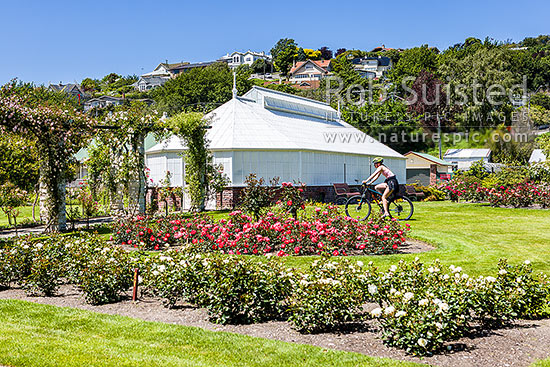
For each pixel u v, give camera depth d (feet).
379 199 51.83
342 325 20.24
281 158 84.02
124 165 61.57
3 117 47.62
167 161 82.12
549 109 211.82
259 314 21.24
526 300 20.54
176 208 81.66
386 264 32.71
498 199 72.13
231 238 37.65
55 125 51.03
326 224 36.06
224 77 277.23
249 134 84.28
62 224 53.21
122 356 16.47
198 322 21.15
